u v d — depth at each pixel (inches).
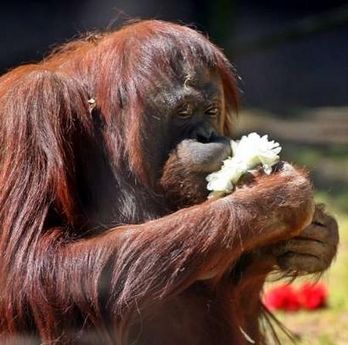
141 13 1459.2
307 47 1465.3
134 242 296.5
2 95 325.1
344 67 1406.3
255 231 295.1
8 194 308.0
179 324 321.1
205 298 322.3
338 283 577.0
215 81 325.1
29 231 302.7
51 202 307.0
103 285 297.4
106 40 334.3
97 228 316.5
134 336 313.6
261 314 360.2
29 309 303.0
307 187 299.9
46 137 309.9
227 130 350.6
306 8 1609.3
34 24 1446.9
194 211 298.0
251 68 1366.9
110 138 319.3
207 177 307.9
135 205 317.4
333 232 323.0
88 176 321.4
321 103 1240.8
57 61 346.0
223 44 940.6
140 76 316.2
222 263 297.6
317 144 1005.2
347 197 810.2
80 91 322.0
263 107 1187.3
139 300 295.6
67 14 1477.6
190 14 1441.9
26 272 299.1
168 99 315.6
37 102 313.7
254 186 299.3
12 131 312.3
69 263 297.7
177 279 295.1
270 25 1526.8
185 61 318.3
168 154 315.3
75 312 300.2
